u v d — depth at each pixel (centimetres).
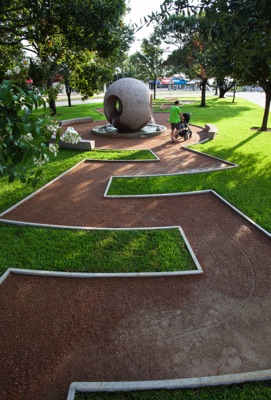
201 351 287
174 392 243
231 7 187
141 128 1334
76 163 874
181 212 577
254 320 326
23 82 302
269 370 257
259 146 1031
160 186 694
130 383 245
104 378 261
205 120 1712
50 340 299
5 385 254
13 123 222
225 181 718
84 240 471
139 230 503
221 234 498
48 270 400
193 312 336
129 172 804
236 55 220
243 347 292
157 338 302
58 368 270
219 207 597
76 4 959
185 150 1030
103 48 1206
